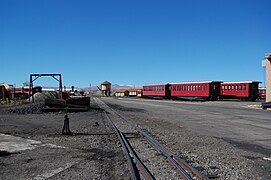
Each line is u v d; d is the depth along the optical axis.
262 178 7.10
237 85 57.06
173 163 8.07
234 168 8.01
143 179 6.80
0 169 7.61
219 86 59.34
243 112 30.34
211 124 19.62
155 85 77.12
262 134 14.95
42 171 7.46
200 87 59.97
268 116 25.53
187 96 63.97
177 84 67.81
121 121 21.06
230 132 15.70
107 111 32.12
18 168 7.73
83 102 31.80
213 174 7.29
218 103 50.66
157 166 8.02
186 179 6.64
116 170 7.54
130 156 9.07
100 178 6.85
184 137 13.77
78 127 17.17
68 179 6.77
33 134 14.12
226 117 24.75
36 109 29.27
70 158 8.96
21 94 64.69
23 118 22.42
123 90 136.62
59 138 12.94
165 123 20.27
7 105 37.09
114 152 9.93
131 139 12.91
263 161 8.95
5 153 9.59
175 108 37.59
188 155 9.59
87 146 11.02
